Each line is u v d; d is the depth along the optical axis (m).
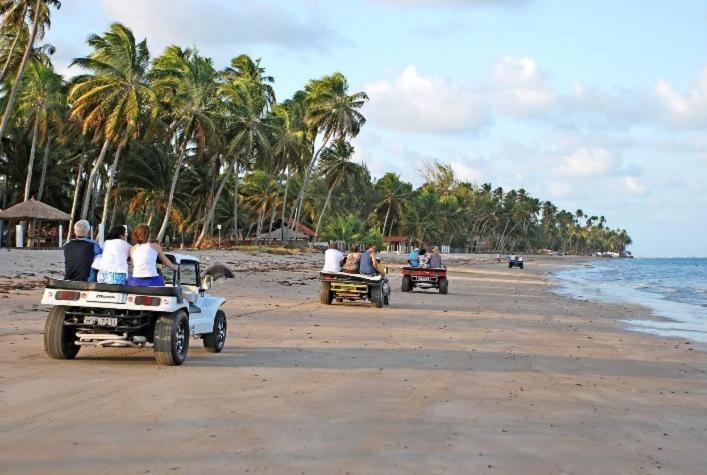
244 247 62.31
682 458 6.17
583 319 20.36
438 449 6.04
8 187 67.69
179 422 6.58
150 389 8.03
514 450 6.12
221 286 26.61
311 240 88.94
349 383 8.89
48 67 55.16
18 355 10.12
